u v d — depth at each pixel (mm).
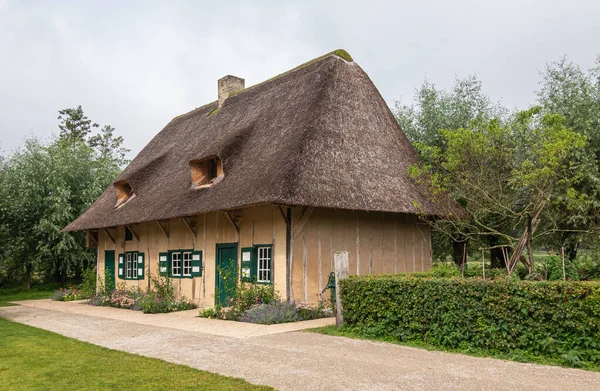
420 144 13664
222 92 20766
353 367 6586
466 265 16656
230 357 7434
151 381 6148
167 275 16234
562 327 6668
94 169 26281
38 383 6172
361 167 13539
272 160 12758
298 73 16875
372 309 8914
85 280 20531
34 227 22859
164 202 15453
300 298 12039
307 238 12430
